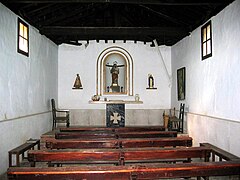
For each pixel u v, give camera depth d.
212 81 7.34
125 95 11.91
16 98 6.96
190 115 9.05
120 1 6.38
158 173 3.80
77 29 8.95
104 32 8.98
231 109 6.23
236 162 4.12
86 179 3.67
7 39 6.41
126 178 3.73
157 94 11.98
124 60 12.03
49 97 10.34
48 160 4.70
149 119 11.89
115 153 4.70
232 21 6.16
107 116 10.91
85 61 11.83
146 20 10.22
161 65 12.02
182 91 10.10
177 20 8.81
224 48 6.59
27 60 7.84
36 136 8.48
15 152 5.75
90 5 8.93
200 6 7.21
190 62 9.27
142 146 5.94
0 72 6.02
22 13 7.11
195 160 7.21
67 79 11.77
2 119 6.09
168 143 6.04
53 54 10.98
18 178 3.65
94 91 11.83
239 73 5.85
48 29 8.91
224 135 6.44
